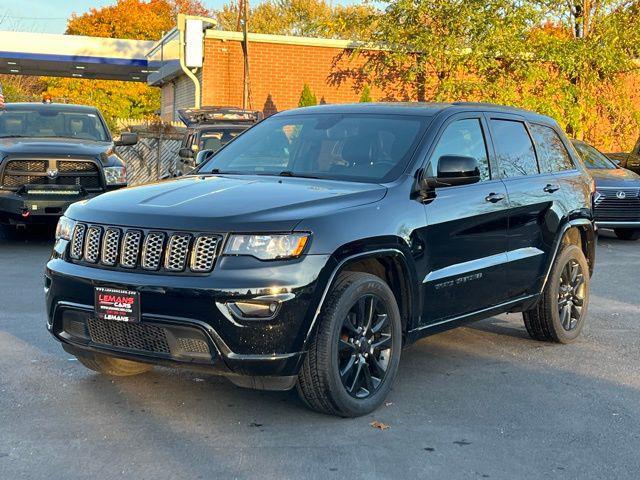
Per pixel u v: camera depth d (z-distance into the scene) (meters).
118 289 4.12
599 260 11.43
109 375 5.16
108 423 4.31
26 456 3.83
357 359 4.43
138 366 5.11
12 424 4.27
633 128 22.45
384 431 4.27
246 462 3.80
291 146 5.52
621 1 19.52
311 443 4.06
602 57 19.25
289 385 4.13
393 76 21.50
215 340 3.93
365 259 4.39
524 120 6.26
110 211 4.36
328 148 5.32
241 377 4.11
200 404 4.64
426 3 19.19
